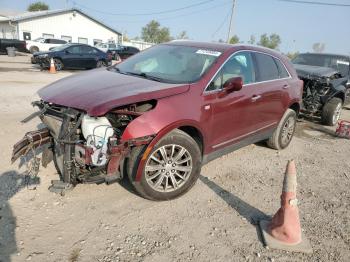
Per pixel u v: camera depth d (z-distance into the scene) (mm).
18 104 7871
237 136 4648
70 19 38562
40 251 2902
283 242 3256
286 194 3273
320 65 9508
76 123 3291
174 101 3623
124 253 2969
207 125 3988
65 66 17688
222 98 4133
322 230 3578
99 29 41000
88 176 3438
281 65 5578
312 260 3096
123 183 4145
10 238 3020
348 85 8867
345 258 3166
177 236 3252
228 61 4371
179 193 3891
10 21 35688
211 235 3318
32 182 3965
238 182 4535
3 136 5398
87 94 3494
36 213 3408
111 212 3533
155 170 3615
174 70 4316
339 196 4418
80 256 2889
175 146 3664
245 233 3408
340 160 5871
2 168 4266
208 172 4758
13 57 24688
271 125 5434
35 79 12977
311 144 6711
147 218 3486
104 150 3309
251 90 4652
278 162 5430
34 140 3607
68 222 3314
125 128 3359
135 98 3379
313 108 8188
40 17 36688
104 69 4777
